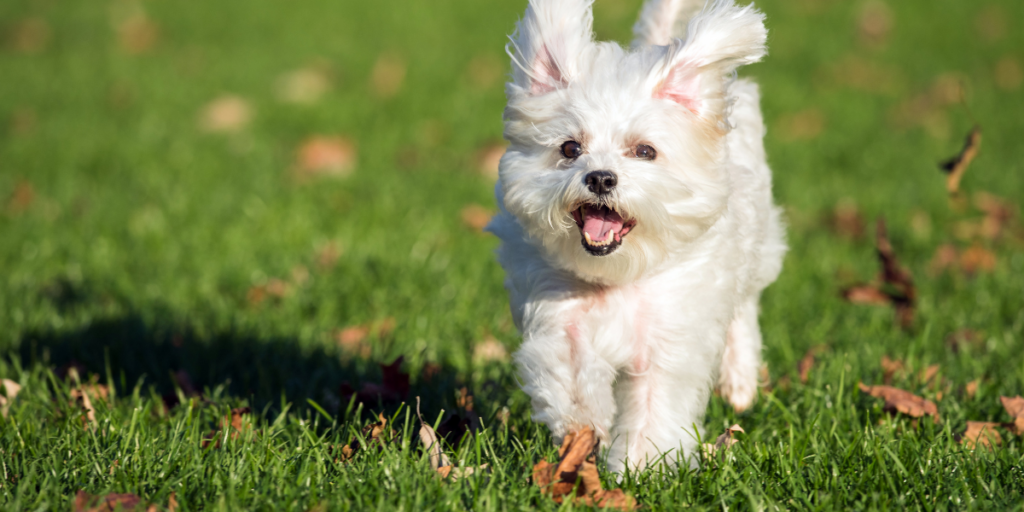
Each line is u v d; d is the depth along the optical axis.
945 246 5.81
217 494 2.73
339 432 3.19
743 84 4.01
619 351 3.01
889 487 2.86
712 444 3.14
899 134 8.59
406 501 2.66
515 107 3.08
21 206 6.62
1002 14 12.88
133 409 3.46
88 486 2.80
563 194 2.84
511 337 4.47
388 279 5.23
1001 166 7.51
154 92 9.86
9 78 10.42
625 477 2.88
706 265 3.08
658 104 2.98
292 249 5.79
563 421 2.88
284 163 7.67
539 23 3.07
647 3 3.86
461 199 6.77
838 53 11.36
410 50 11.51
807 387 3.78
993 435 3.28
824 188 7.05
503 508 2.64
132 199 6.75
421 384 3.81
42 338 4.44
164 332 4.54
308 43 11.88
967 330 4.50
